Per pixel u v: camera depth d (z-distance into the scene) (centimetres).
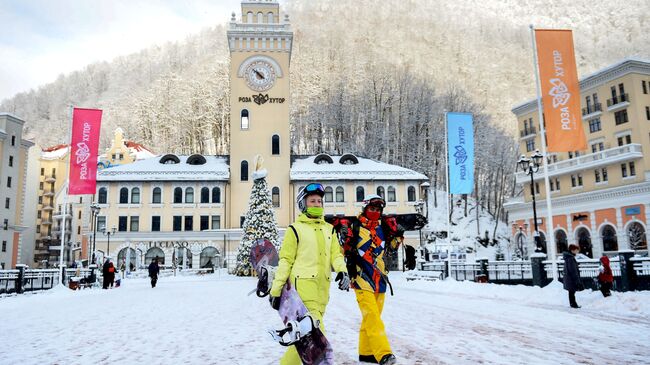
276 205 5962
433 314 1210
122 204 5806
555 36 2006
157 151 13350
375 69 14275
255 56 6175
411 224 641
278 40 6209
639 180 4719
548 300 1592
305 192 493
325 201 5947
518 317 1141
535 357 636
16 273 2416
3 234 5975
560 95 1975
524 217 6172
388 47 19788
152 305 1606
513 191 9912
